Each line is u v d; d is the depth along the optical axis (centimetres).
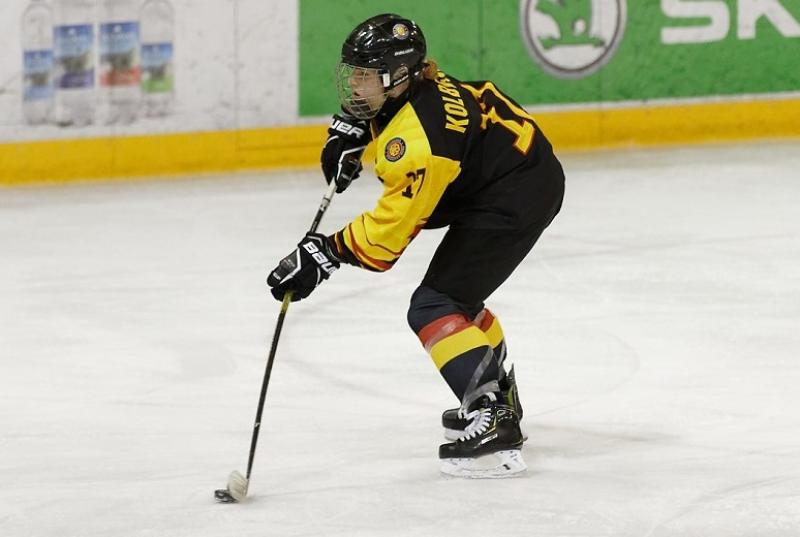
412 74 1132
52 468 1253
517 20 3466
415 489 1173
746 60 3725
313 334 1795
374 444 1320
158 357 1688
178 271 2198
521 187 1170
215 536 1067
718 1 3666
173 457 1285
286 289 1172
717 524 1082
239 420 1414
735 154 3488
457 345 1171
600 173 3209
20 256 2309
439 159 1111
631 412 1426
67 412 1452
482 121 1164
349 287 2077
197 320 1883
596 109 3581
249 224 2600
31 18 2912
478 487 1176
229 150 3189
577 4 3516
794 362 1631
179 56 3094
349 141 1197
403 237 1132
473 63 3450
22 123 2944
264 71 3197
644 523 1085
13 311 1939
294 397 1501
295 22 3216
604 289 2052
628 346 1714
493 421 1187
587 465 1240
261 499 1153
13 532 1081
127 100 3052
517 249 1184
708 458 1260
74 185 2986
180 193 2917
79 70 2986
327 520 1099
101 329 1834
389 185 1123
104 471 1243
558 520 1094
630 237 2470
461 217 1188
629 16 3575
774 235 2492
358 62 1120
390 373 1602
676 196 2906
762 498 1141
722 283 2094
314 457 1277
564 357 1664
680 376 1572
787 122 3809
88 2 2970
